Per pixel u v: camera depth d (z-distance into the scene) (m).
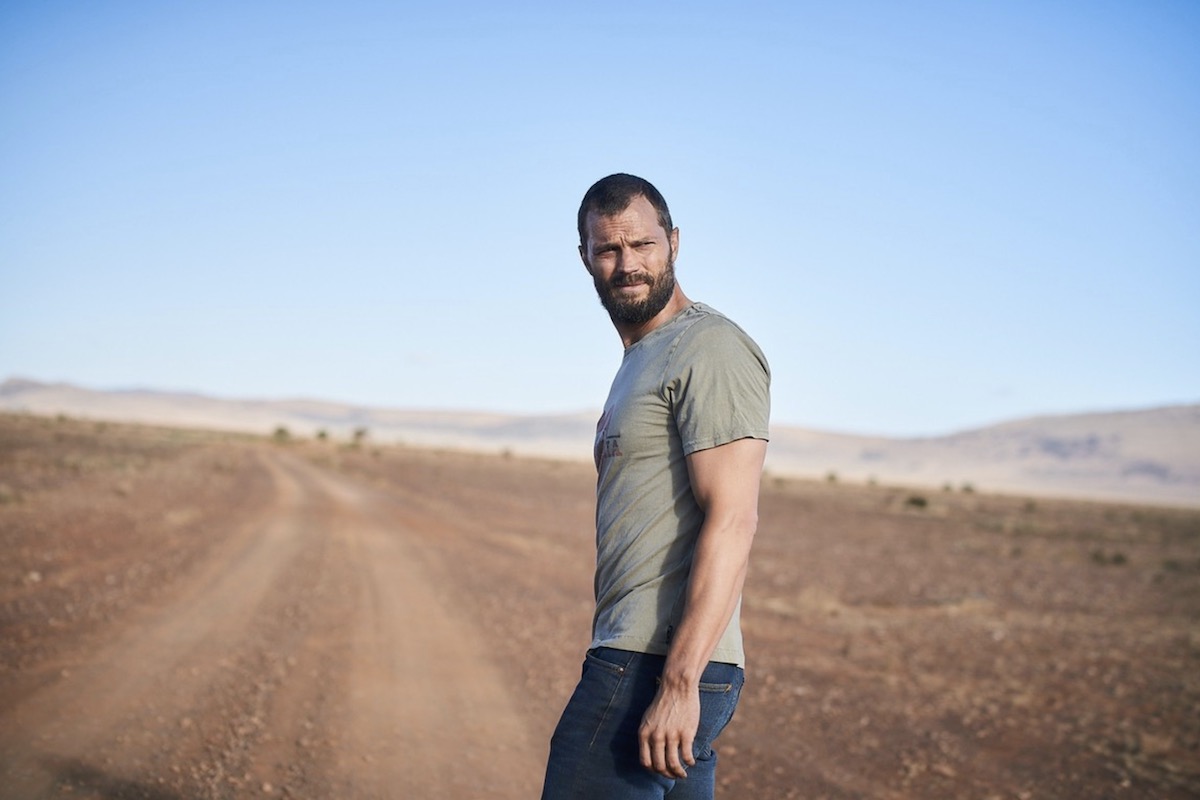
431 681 7.98
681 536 2.38
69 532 16.36
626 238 2.50
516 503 39.44
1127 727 7.55
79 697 6.61
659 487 2.40
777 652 10.31
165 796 4.90
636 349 2.52
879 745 6.79
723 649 2.32
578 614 12.01
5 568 11.98
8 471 32.06
